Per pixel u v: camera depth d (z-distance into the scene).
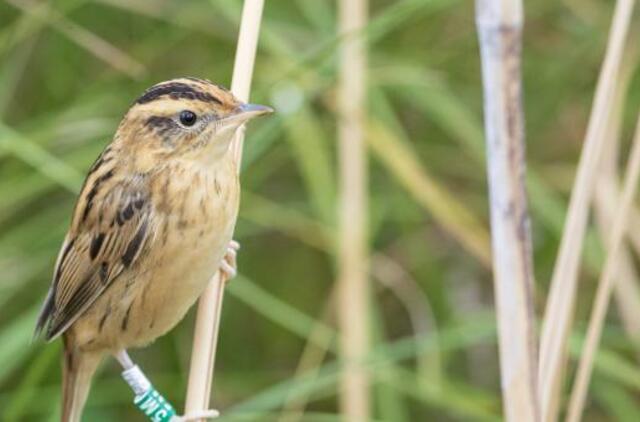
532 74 13.65
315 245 13.00
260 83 12.31
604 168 12.23
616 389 12.34
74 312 9.57
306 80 11.33
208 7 12.79
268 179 13.98
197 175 9.07
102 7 13.34
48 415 12.27
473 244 12.41
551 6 13.56
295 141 12.17
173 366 13.10
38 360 11.29
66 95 13.05
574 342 11.05
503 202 7.98
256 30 9.08
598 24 13.27
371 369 11.02
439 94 12.74
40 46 13.37
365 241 11.73
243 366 13.42
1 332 12.15
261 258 13.87
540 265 13.09
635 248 12.96
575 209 9.02
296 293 13.66
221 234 9.08
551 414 8.84
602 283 9.34
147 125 9.18
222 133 9.00
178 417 8.60
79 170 12.07
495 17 7.80
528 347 8.05
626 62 12.90
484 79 7.92
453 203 12.62
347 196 11.84
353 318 11.52
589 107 13.78
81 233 9.50
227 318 13.43
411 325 14.13
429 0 10.22
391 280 13.06
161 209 9.12
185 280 9.17
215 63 13.25
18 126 13.29
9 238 12.20
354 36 10.68
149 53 12.79
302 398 10.96
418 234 13.38
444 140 13.88
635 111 13.65
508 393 8.10
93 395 12.62
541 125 13.55
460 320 12.74
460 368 13.87
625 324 12.37
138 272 9.28
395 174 12.45
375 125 12.21
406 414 12.69
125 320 9.50
